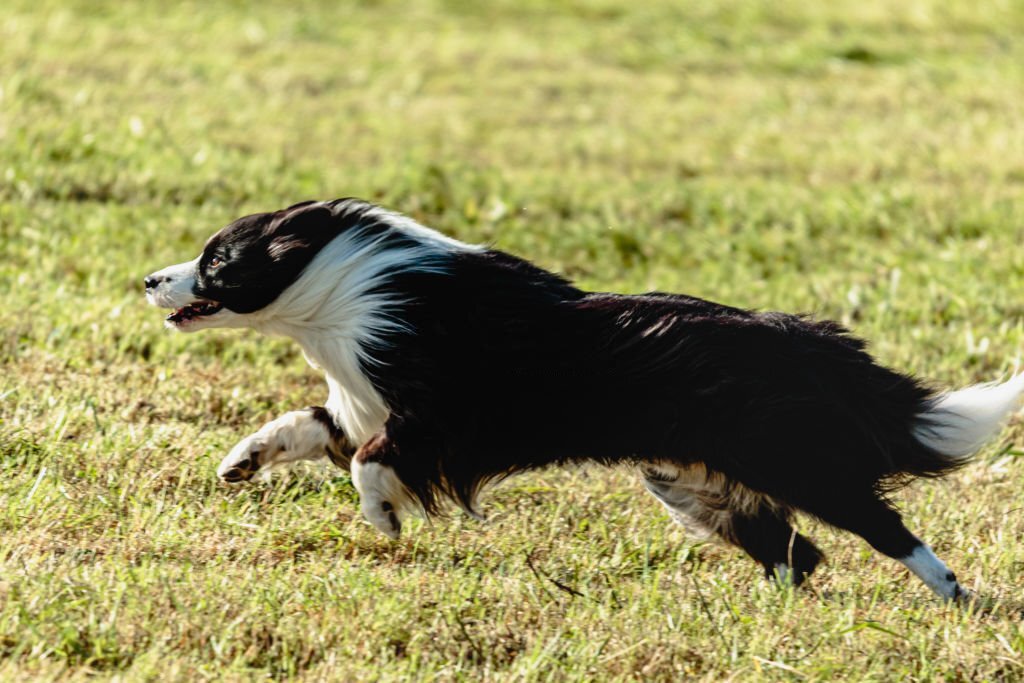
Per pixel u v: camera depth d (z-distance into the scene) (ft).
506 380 30.99
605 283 55.57
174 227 57.47
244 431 39.17
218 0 107.86
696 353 30.30
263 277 32.09
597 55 101.14
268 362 45.32
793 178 73.77
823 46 104.01
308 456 34.12
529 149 77.30
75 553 30.42
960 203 66.74
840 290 54.19
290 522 33.58
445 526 34.35
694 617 29.76
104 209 58.39
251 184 64.18
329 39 100.48
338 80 89.86
